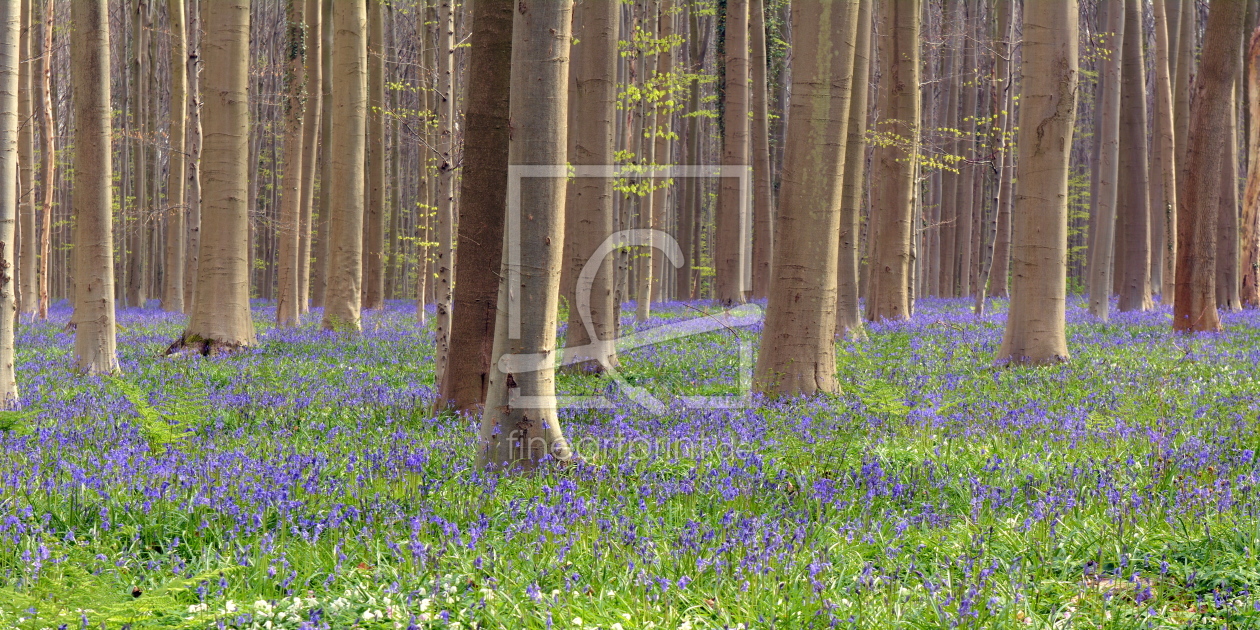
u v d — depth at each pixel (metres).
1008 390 11.83
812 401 11.51
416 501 6.44
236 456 7.37
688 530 5.69
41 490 6.52
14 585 4.84
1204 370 12.95
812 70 12.18
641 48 21.80
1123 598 5.05
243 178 17.27
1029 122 14.46
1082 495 6.62
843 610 4.66
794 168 12.31
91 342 13.45
